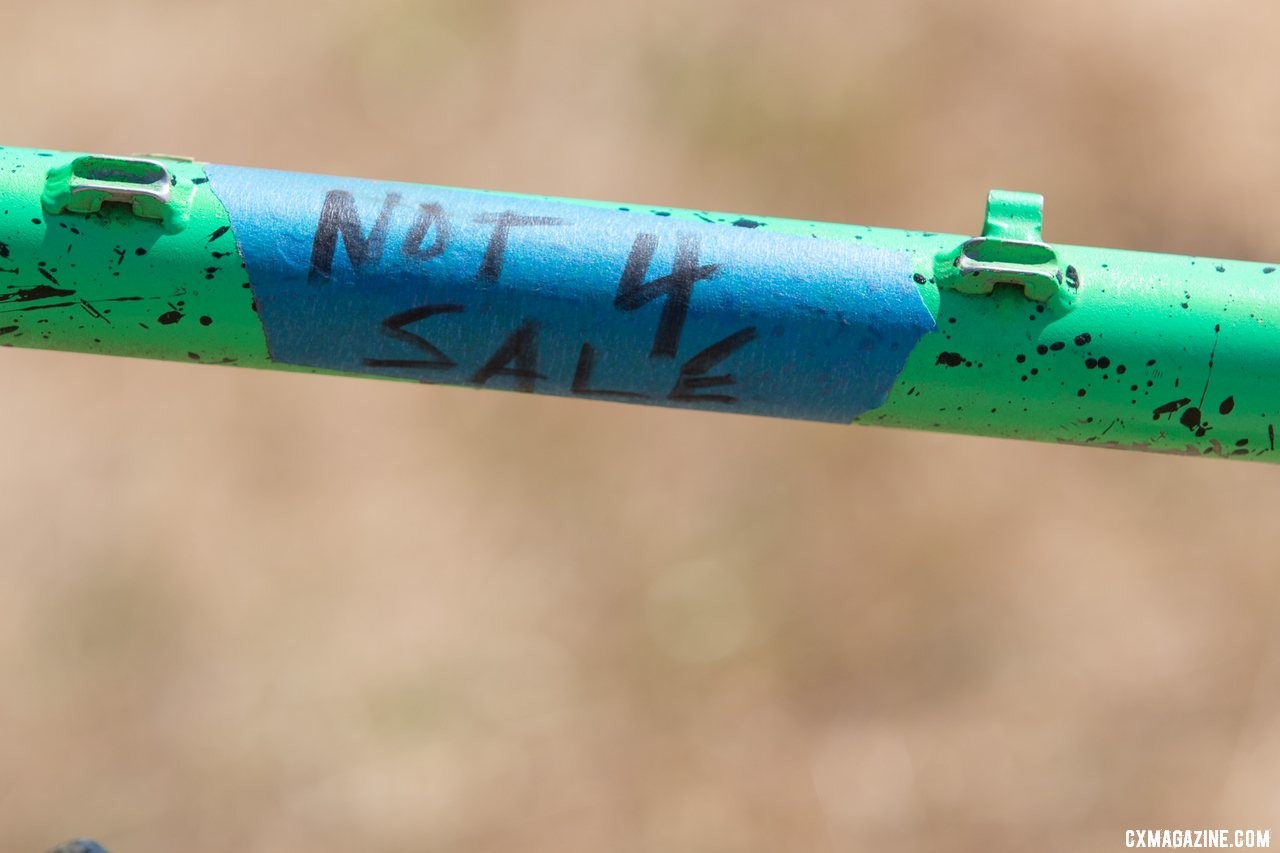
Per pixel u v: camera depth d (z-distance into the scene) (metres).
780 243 0.64
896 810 1.32
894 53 1.71
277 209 0.63
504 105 1.72
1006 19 1.72
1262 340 0.63
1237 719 1.34
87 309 0.64
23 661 1.40
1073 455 1.45
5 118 1.73
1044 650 1.38
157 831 1.34
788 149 1.67
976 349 0.64
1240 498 1.43
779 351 0.64
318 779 1.34
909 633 1.39
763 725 1.36
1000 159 1.65
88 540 1.45
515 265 0.63
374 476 1.46
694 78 1.71
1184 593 1.39
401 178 1.70
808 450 1.44
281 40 1.77
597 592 1.41
